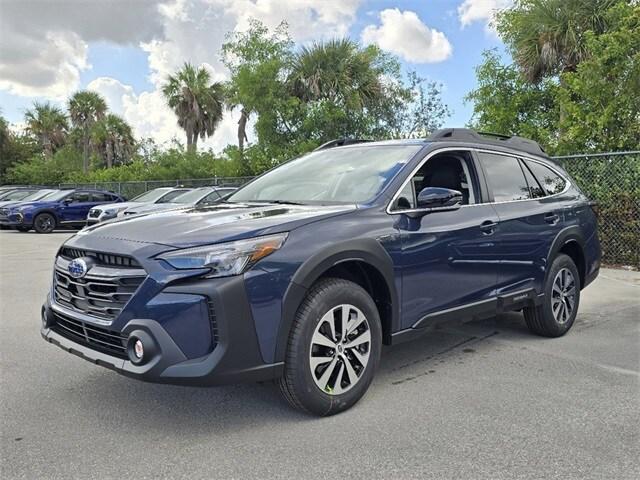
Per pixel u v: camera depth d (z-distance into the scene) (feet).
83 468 9.50
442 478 9.17
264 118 67.21
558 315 17.67
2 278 28.96
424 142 14.67
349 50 69.67
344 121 68.69
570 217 17.99
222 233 10.48
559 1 49.85
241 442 10.43
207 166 93.04
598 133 36.60
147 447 10.26
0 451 10.11
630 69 34.81
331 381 11.51
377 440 10.50
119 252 10.55
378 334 12.19
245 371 10.22
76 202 65.41
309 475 9.25
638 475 9.27
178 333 9.85
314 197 13.80
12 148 155.63
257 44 67.82
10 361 15.26
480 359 15.60
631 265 31.73
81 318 11.02
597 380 13.83
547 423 11.27
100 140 156.25
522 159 17.33
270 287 10.39
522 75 53.52
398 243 12.50
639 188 31.27
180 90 108.27
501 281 15.37
